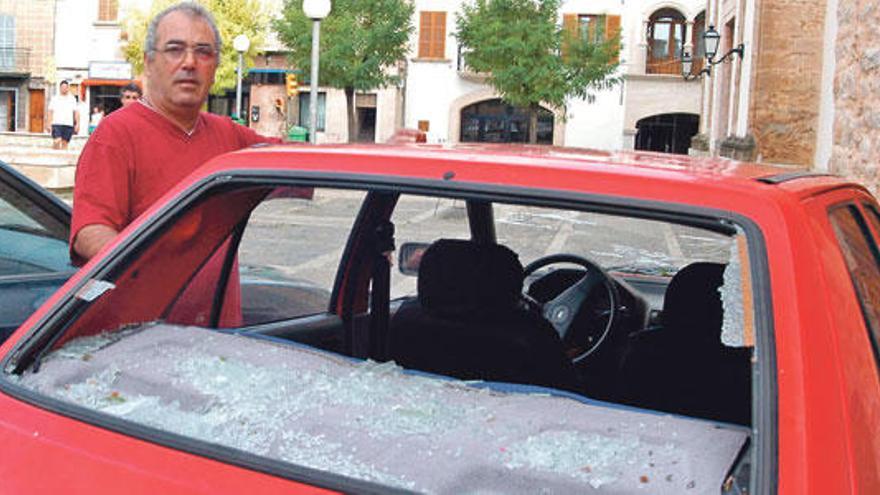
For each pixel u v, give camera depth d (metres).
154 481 1.58
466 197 1.72
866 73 10.78
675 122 34.03
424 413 1.69
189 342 2.06
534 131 27.02
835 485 1.29
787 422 1.34
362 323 3.15
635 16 32.94
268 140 3.50
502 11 25.94
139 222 2.05
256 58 36.16
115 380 1.89
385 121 34.59
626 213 1.60
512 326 2.59
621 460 1.50
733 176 1.68
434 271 2.64
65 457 1.69
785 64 15.16
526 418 1.66
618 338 3.19
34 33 36.62
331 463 1.56
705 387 2.55
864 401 1.41
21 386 1.89
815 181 1.87
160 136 3.05
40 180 15.99
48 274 3.57
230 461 1.58
